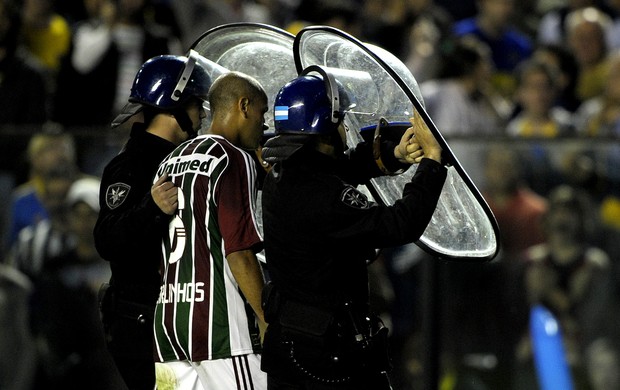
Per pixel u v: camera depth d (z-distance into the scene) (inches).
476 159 840.9
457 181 485.7
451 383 845.8
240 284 492.4
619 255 834.8
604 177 834.2
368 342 468.8
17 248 890.1
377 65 486.0
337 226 457.1
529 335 844.6
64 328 885.8
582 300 840.9
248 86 511.8
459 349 846.5
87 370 885.8
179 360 506.9
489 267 846.5
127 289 524.7
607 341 840.3
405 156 475.5
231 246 490.6
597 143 832.9
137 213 502.9
